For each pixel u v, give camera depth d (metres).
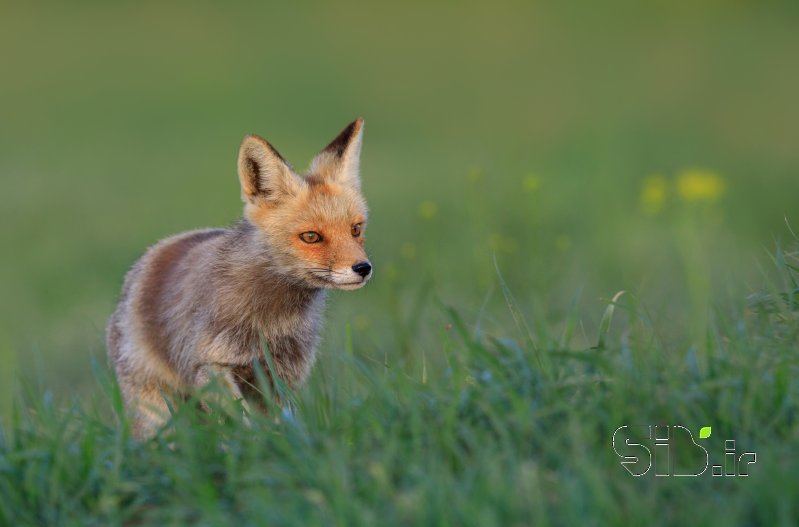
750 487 5.41
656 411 6.38
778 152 29.80
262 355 9.16
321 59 52.91
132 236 20.92
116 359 9.88
